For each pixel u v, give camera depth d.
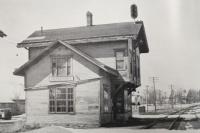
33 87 24.22
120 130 19.81
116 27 27.97
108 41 26.25
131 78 26.25
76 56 23.61
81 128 22.00
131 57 26.06
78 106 23.17
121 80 25.81
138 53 31.53
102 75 23.39
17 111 53.62
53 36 28.42
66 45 23.53
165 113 47.62
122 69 25.89
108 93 25.22
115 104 26.91
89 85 23.16
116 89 26.02
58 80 23.80
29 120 24.00
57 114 23.50
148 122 26.52
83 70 23.38
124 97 26.75
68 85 23.56
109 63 26.11
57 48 23.98
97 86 22.97
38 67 24.30
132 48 26.83
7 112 38.50
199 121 27.08
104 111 23.98
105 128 21.44
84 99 23.12
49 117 23.62
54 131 18.77
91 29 28.75
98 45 26.47
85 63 23.38
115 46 26.17
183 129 20.34
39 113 23.88
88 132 18.59
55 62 24.06
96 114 22.75
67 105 23.39
